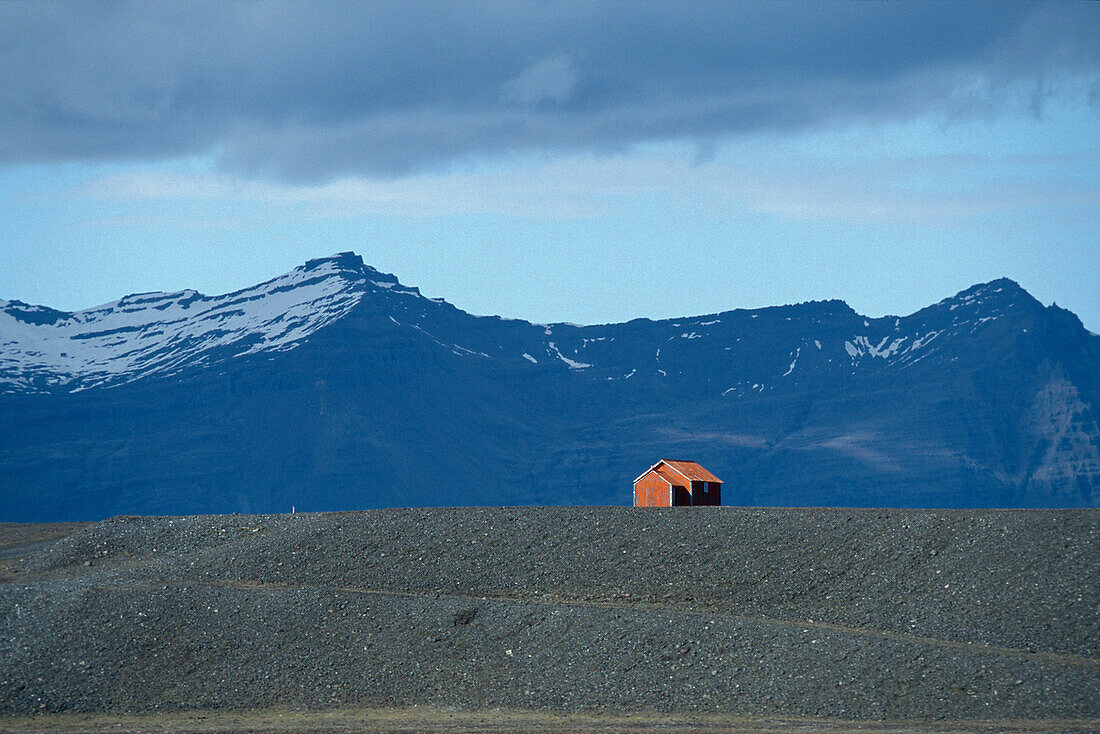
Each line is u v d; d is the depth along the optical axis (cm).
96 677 16350
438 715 15362
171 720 15225
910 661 15750
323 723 14900
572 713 15375
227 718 15288
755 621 17400
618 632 17125
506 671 16588
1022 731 13650
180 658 16925
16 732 14600
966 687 15088
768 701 15325
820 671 15762
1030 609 17088
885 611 17850
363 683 16450
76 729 14638
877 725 14312
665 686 15875
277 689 16262
